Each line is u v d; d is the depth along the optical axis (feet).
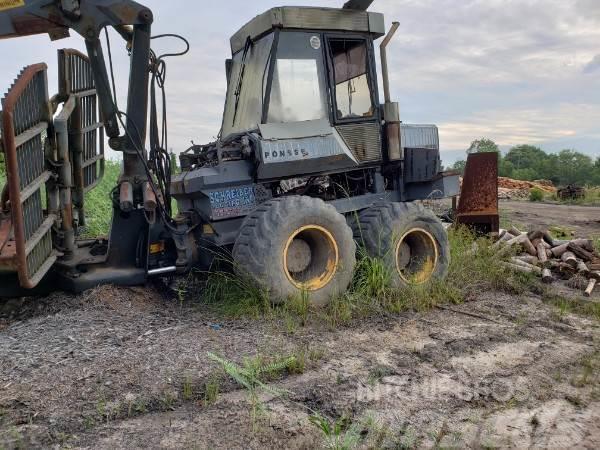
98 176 23.27
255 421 10.18
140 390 11.23
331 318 16.52
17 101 14.89
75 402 10.71
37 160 16.22
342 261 18.10
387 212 19.74
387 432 9.98
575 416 10.90
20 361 12.47
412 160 22.03
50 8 17.06
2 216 17.29
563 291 21.50
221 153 18.11
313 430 9.96
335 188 21.11
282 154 18.24
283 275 16.97
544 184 135.95
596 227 47.11
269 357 13.05
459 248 23.99
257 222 16.97
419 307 18.20
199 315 16.52
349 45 20.44
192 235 18.58
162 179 18.75
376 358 13.55
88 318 15.47
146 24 17.63
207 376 11.94
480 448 9.61
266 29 18.90
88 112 21.67
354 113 20.52
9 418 10.12
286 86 18.88
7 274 16.57
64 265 17.39
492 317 17.61
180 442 9.45
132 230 18.34
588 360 13.73
